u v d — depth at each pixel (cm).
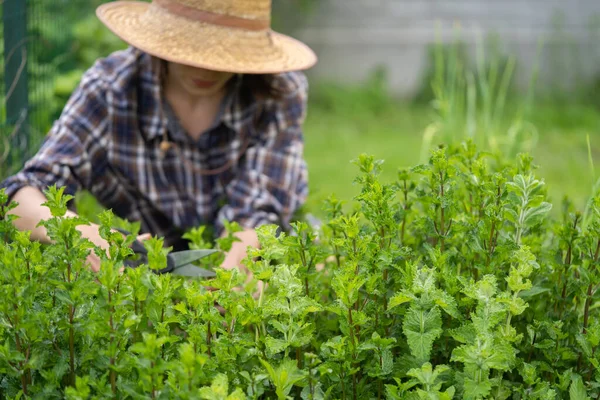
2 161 283
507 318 144
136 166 266
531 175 152
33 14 321
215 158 274
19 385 136
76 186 251
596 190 195
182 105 265
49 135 251
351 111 977
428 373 123
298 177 271
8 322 131
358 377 146
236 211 260
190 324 139
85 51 458
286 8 1073
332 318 167
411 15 1091
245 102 270
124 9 261
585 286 156
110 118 256
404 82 1076
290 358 145
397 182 181
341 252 173
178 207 276
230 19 234
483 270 150
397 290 152
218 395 117
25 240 140
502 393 137
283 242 153
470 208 174
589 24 1077
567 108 955
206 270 185
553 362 149
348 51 1084
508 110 920
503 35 1059
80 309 135
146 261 198
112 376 126
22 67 293
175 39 233
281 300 137
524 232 163
